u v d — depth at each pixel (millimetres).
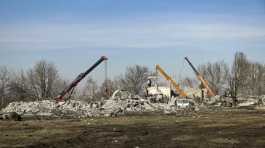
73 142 29266
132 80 139000
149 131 36406
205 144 27234
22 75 113250
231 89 116812
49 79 114188
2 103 104750
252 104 99438
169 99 99812
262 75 130750
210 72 135875
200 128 38281
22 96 111688
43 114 67562
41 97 112312
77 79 94438
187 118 52938
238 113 65000
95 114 66500
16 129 38969
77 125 43531
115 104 80000
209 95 120562
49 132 35938
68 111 72250
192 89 124438
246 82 125500
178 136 31953
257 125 39688
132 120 50344
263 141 27969
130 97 88688
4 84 109938
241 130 35219
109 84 121625
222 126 39781
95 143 28562
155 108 81438
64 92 92375
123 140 29984
